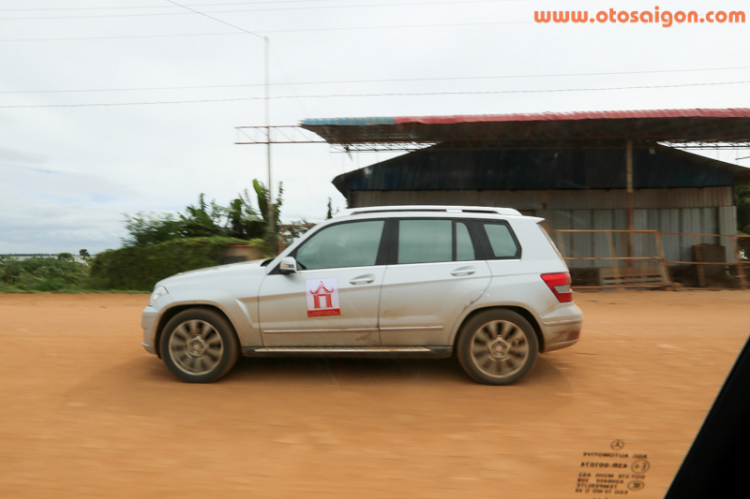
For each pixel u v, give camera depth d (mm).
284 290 4867
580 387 4770
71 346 6543
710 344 6660
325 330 4848
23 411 4082
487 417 3986
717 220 18141
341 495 2789
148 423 3844
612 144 17500
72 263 17969
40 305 11359
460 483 2928
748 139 16219
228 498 2744
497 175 18484
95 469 3070
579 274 17641
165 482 2916
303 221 15766
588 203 18375
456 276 4832
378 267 4914
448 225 5039
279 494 2795
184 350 4914
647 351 6246
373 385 4828
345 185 18938
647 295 13594
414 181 18641
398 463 3184
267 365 5527
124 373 5238
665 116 14109
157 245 14594
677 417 3967
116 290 14289
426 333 4832
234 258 14484
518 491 2830
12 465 3111
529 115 14773
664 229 18266
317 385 4832
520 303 4773
